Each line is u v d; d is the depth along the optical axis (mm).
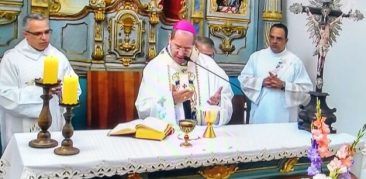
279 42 3699
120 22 3760
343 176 1558
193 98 2871
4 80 2959
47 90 2072
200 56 3016
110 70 3756
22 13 3484
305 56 4129
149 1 3922
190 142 2361
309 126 2730
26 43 3051
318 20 2766
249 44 4406
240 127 2807
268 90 3711
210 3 4172
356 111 3615
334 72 3830
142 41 3867
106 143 2262
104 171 2004
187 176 2281
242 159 2289
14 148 2199
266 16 4344
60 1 3637
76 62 3709
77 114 3695
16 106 2906
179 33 2816
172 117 2744
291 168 2531
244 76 3846
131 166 2051
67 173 1926
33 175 1857
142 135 2361
